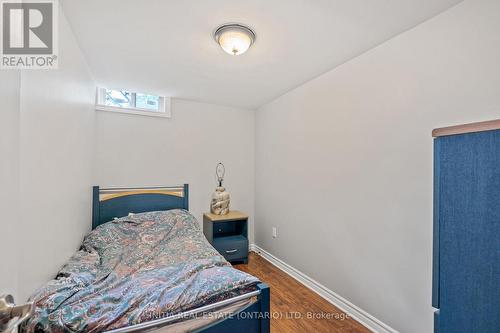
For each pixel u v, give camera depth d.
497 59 1.18
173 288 1.25
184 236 2.27
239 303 1.24
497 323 1.13
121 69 2.26
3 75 0.56
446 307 1.31
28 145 1.07
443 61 1.39
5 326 0.52
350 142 1.99
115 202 2.68
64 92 1.52
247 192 3.61
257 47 1.84
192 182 3.24
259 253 3.45
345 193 2.03
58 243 1.44
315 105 2.40
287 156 2.83
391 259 1.65
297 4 1.36
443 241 1.33
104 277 1.43
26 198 1.05
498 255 1.13
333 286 2.13
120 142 2.82
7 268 0.57
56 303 1.05
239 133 3.55
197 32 1.65
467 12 1.29
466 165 1.25
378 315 1.73
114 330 0.95
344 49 1.85
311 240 2.41
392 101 1.67
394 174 1.65
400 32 1.62
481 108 1.22
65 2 1.34
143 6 1.38
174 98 3.12
